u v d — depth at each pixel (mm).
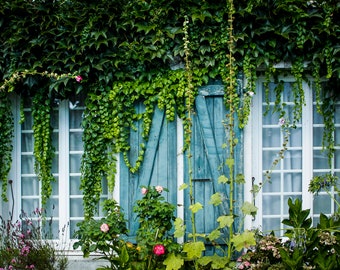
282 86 4879
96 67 4613
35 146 4789
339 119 5016
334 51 4672
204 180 4738
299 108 4809
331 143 4902
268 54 4688
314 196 5000
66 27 4715
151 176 4770
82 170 4789
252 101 4906
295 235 4137
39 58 4742
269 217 4977
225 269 4078
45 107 4789
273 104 4965
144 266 4145
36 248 4488
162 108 4734
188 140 4430
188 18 4691
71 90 4719
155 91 4734
